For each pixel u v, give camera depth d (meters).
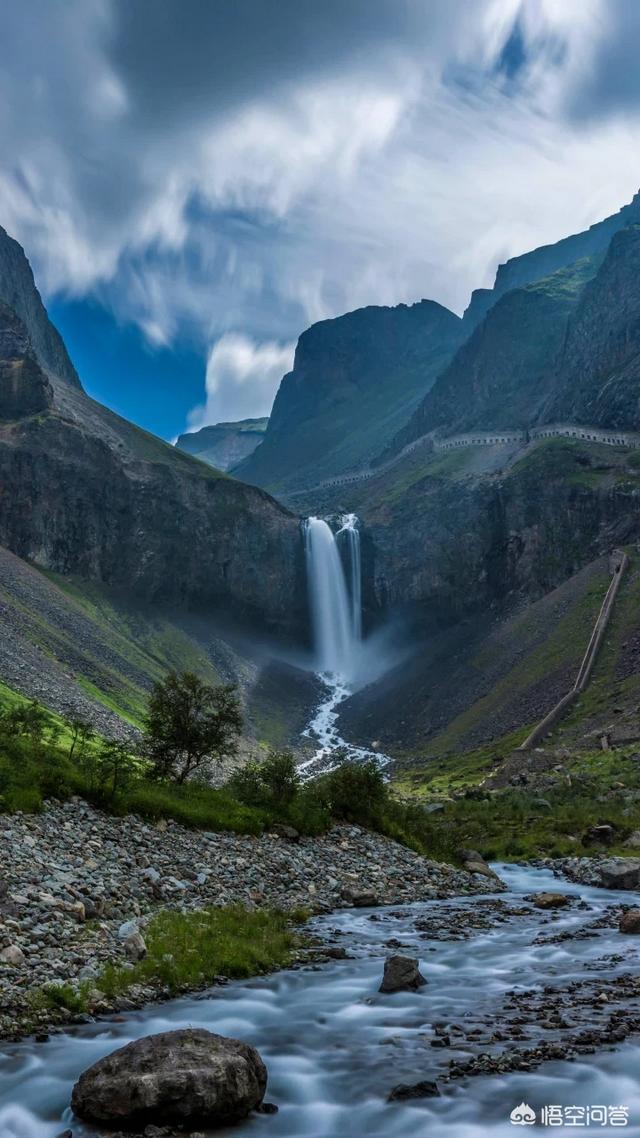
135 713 129.25
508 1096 15.03
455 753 149.25
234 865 36.97
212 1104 14.34
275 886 36.50
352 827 50.09
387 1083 15.85
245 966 24.16
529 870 56.81
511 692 164.88
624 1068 16.11
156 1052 15.40
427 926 32.88
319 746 177.00
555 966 25.77
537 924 33.88
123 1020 19.20
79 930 24.38
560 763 112.75
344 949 27.94
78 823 34.34
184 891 31.48
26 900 24.91
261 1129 14.23
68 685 118.25
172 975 22.33
